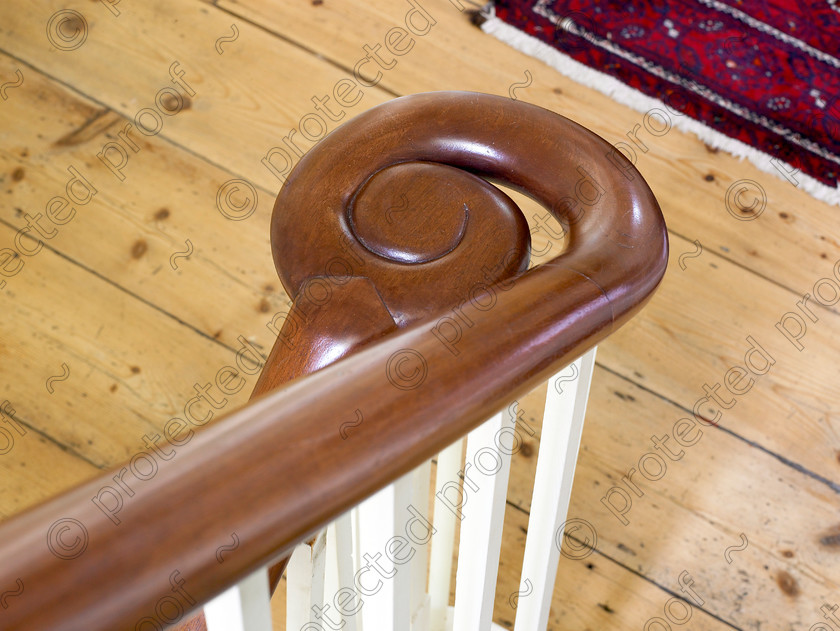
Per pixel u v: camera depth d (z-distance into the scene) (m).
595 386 1.27
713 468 1.23
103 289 1.26
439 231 0.47
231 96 1.48
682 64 1.61
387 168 0.49
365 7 1.62
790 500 1.21
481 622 0.63
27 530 0.24
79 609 0.23
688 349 1.32
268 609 0.31
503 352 0.34
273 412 0.29
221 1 1.59
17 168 1.36
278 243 0.48
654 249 0.45
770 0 1.72
